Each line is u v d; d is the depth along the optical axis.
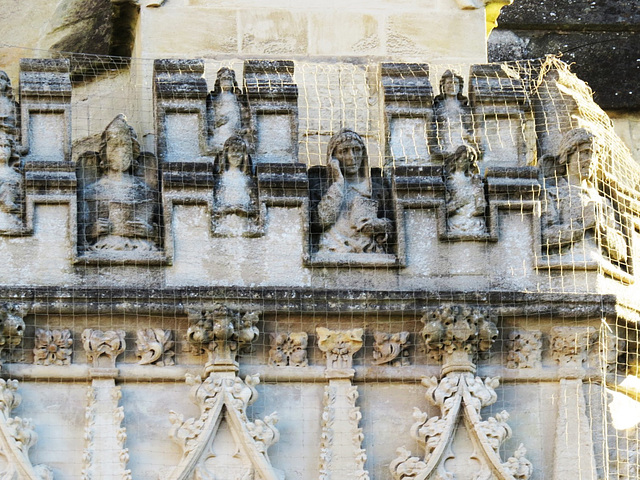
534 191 24.58
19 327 23.34
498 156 25.30
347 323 23.95
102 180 24.39
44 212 23.95
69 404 23.48
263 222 24.19
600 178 25.25
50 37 29.41
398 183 24.44
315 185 24.66
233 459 23.34
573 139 24.89
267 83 25.23
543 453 23.80
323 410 23.73
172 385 23.67
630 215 25.47
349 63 27.38
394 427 23.78
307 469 23.55
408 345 23.98
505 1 28.00
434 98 25.66
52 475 23.16
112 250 23.98
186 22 27.38
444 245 24.34
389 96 25.38
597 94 31.09
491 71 25.66
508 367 24.03
